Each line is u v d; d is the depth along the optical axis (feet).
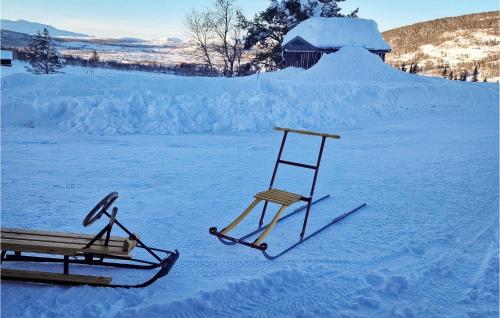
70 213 21.04
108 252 13.52
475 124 56.03
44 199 22.93
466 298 14.51
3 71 128.77
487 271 16.35
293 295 14.37
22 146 35.06
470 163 34.60
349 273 16.01
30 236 14.21
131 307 13.05
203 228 20.11
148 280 14.97
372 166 32.94
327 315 13.30
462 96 74.49
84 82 53.88
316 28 114.42
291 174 30.14
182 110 46.44
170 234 19.22
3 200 22.45
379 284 15.30
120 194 24.39
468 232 20.63
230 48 132.46
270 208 23.31
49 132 40.73
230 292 14.11
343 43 110.32
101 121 42.68
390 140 43.62
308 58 112.06
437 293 14.87
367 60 90.68
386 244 18.97
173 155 34.14
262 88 59.41
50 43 135.33
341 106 62.18
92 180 26.78
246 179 28.45
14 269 14.66
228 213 22.21
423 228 20.99
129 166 30.40
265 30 130.41
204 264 16.43
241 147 37.96
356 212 23.20
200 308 13.34
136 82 55.47
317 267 16.38
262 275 15.23
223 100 49.29
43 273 14.16
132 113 44.80
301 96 62.49
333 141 42.22
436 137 45.93
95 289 13.98
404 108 66.64
